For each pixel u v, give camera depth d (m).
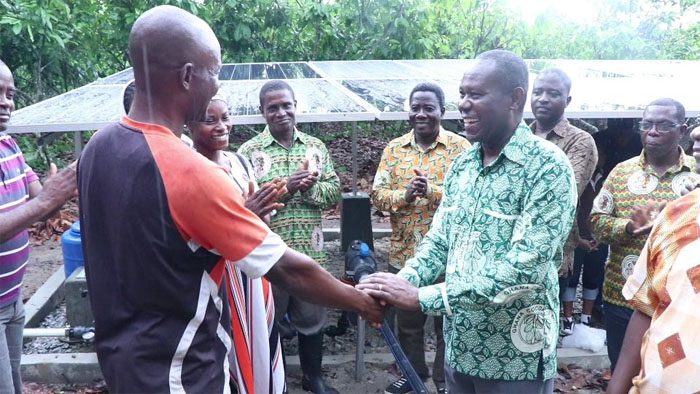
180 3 8.60
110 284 1.75
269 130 3.88
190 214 1.66
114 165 1.70
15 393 3.24
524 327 2.34
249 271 1.77
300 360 4.04
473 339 2.40
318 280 1.98
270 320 2.64
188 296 1.73
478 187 2.37
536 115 3.91
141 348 1.72
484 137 2.30
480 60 2.29
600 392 4.08
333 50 9.64
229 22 9.09
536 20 9.87
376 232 6.91
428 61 7.98
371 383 4.20
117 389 1.76
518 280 2.18
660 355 1.68
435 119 3.75
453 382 2.60
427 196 3.63
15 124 3.51
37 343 4.57
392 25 9.24
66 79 9.66
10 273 3.05
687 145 4.42
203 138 2.86
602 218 3.37
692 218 1.68
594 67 6.61
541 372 2.39
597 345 4.40
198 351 1.78
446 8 9.67
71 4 8.84
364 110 3.92
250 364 2.37
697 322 1.61
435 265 2.59
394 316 4.53
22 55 8.90
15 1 7.77
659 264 1.74
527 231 2.21
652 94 4.67
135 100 1.76
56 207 2.44
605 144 4.92
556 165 2.19
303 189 3.55
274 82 3.80
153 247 1.67
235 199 1.72
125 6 8.80
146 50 1.69
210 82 1.76
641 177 3.30
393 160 3.92
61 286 5.48
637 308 1.92
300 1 9.45
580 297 5.59
